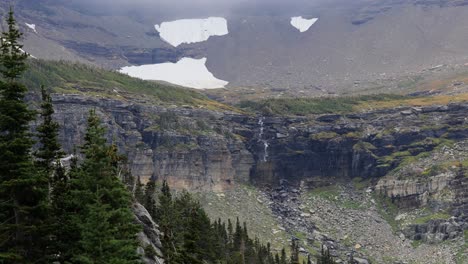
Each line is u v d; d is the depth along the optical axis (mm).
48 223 61969
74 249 64312
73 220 63844
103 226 62094
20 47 62438
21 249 59375
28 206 60438
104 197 68562
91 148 68750
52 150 72938
